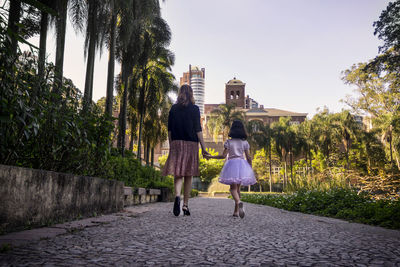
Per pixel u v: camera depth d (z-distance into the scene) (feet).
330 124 146.20
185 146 13.32
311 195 27.20
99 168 15.01
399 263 5.61
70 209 10.83
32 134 9.36
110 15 37.14
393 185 20.81
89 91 33.73
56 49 28.14
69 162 12.00
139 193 23.84
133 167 26.71
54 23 28.60
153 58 60.75
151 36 55.52
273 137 153.58
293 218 15.85
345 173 29.71
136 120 71.56
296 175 41.19
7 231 7.59
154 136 80.18
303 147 152.87
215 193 128.67
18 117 7.81
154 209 19.13
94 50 34.35
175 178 13.74
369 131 144.15
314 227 11.63
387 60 60.59
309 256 6.17
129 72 46.68
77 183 11.33
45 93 9.89
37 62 9.66
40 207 8.97
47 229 8.49
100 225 10.37
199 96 618.44
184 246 7.01
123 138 34.83
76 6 31.86
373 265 5.44
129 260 5.53
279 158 172.14
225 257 5.98
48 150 10.43
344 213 18.31
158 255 6.01
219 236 8.63
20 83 8.28
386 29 55.26
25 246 6.37
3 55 7.43
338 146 176.65
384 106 121.08
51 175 9.56
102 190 13.87
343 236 9.12
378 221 14.10
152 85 62.23
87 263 5.21
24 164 10.14
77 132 11.21
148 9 41.45
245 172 15.46
